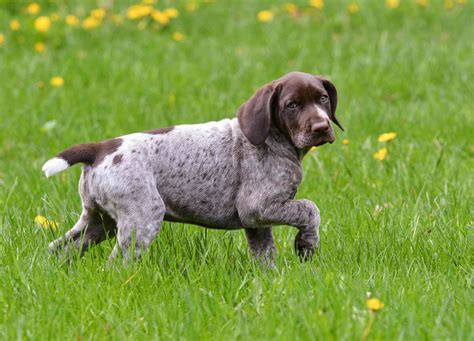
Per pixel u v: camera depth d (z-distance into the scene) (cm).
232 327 748
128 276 844
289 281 829
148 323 764
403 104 1653
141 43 2086
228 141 914
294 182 913
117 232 897
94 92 1727
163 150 889
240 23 2283
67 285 835
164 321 759
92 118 1566
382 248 948
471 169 1266
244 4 2466
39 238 969
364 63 1889
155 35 2178
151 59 1959
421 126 1476
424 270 881
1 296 813
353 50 2005
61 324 755
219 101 1645
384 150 1216
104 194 866
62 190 1192
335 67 1869
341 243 970
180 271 895
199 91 1733
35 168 1318
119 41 2117
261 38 2144
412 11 2311
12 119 1577
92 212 905
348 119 1520
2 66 1917
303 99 886
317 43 2075
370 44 2031
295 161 917
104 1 2455
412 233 991
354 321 725
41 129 1512
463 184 1192
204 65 1906
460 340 701
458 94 1677
